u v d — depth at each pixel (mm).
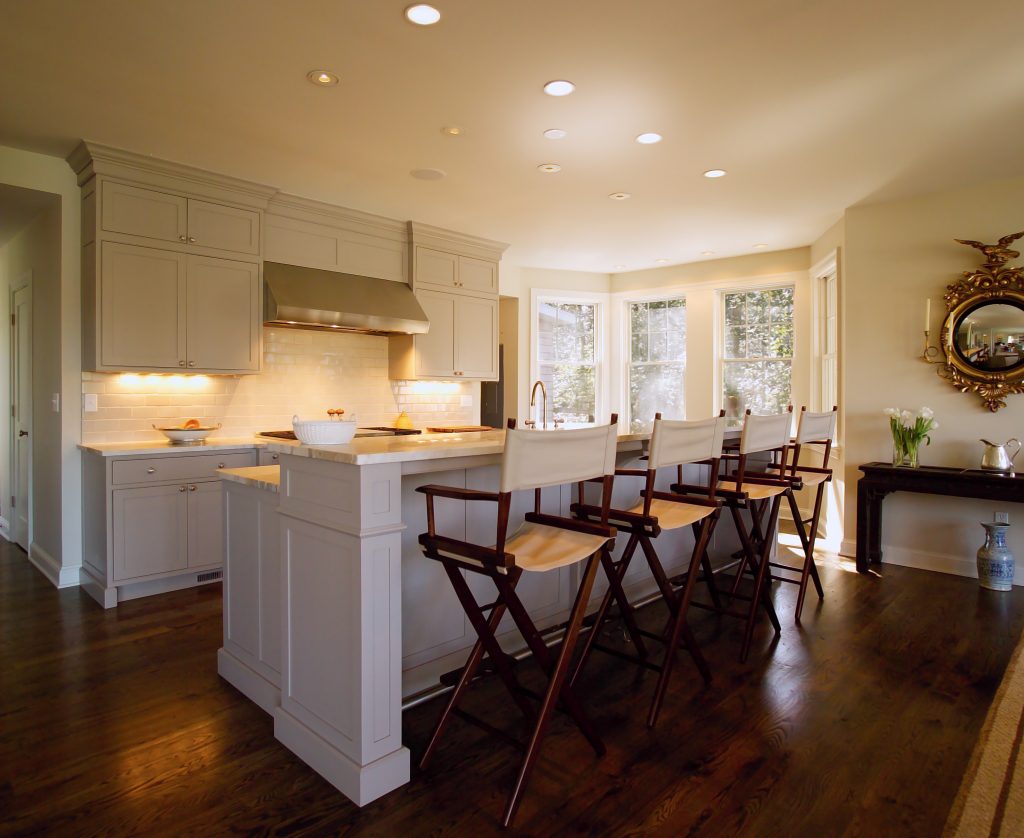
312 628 1926
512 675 2023
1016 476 3668
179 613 3285
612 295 6934
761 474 3334
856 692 2400
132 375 3936
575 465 1796
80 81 2730
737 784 1820
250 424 4465
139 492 3477
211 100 2904
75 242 3666
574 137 3312
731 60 2551
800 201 4383
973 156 3566
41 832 1611
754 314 6070
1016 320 3893
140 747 2014
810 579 3936
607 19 2275
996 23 2283
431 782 1831
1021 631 3059
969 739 2064
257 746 2023
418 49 2475
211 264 3898
